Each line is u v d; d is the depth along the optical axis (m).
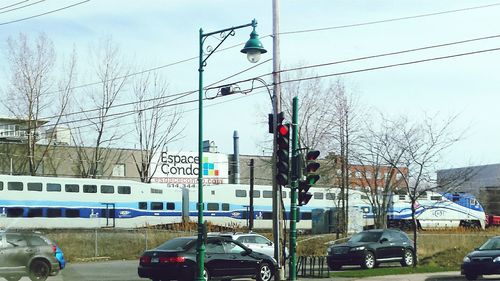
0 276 20.27
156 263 19.17
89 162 62.38
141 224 48.19
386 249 27.48
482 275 22.92
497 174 92.94
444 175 49.06
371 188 44.56
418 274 23.98
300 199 19.27
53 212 44.19
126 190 47.97
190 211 50.53
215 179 73.19
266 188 54.91
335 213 52.12
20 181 43.12
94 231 40.66
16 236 20.55
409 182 43.41
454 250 33.53
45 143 62.25
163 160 70.06
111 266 30.27
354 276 23.14
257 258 20.64
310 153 19.11
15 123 60.62
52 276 22.11
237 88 24.09
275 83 22.03
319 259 24.53
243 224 53.06
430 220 57.06
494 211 85.38
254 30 19.23
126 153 69.50
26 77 57.69
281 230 22.61
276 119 21.23
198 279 17.86
